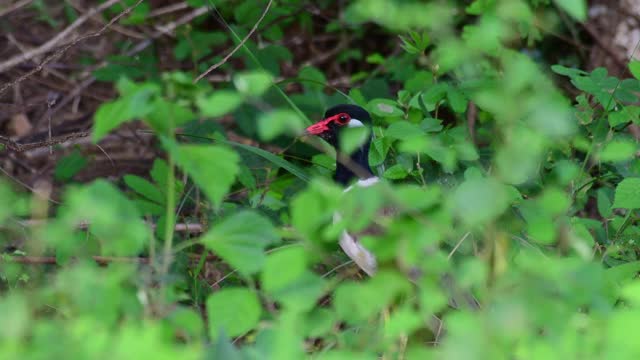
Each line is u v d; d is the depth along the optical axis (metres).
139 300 5.21
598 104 10.61
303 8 14.84
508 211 7.74
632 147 6.40
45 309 7.76
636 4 12.55
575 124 9.48
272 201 9.98
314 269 9.80
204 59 14.66
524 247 7.65
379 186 5.07
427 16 6.08
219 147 5.00
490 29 5.91
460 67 9.73
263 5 13.34
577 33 13.71
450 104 10.81
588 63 13.69
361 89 13.20
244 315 5.06
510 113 5.12
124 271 4.92
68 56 14.18
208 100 4.96
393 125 8.68
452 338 4.70
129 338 4.41
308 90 12.49
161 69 14.31
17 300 4.61
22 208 8.49
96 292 4.77
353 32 15.86
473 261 5.12
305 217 5.02
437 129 9.59
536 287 4.90
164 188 10.05
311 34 15.48
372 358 5.28
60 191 12.70
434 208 5.47
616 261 8.92
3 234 9.02
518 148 5.10
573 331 4.96
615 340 4.70
